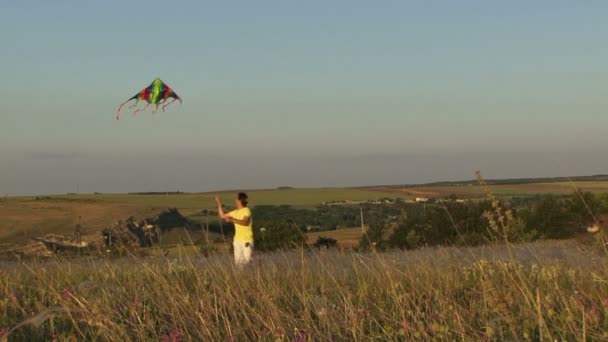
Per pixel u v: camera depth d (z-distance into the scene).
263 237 22.08
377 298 7.07
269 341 5.48
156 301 7.18
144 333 5.80
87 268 9.80
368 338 5.44
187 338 5.63
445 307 6.05
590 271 7.22
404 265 9.25
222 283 7.71
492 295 5.71
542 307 5.56
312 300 6.84
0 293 7.79
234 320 6.04
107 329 5.61
